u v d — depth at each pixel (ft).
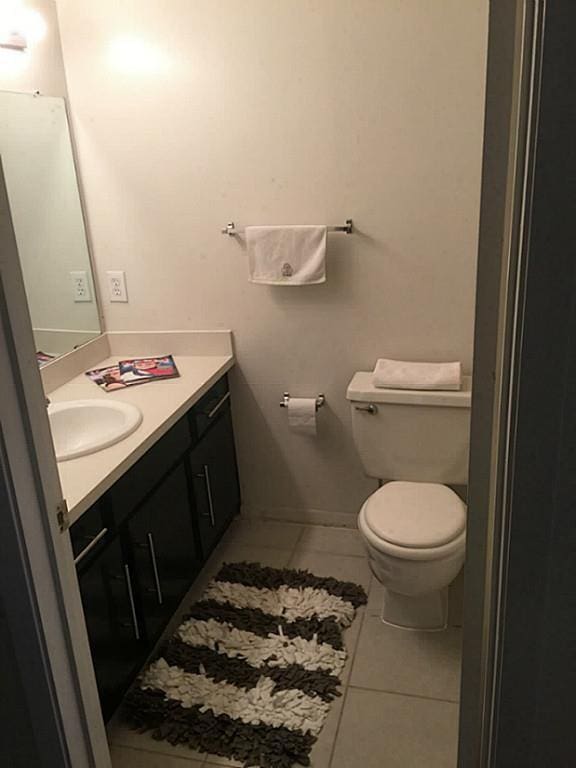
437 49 6.70
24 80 6.95
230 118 7.44
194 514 7.51
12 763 4.30
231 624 7.09
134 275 8.36
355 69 6.96
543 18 2.17
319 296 7.96
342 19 6.81
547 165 2.31
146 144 7.75
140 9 7.24
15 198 6.82
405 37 6.73
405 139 7.09
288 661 6.55
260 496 9.23
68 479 5.25
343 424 8.55
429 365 7.61
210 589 7.72
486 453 3.02
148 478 6.27
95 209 8.14
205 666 6.52
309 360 8.31
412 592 6.52
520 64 2.39
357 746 5.65
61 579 3.91
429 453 7.46
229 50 7.18
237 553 8.50
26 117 6.99
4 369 3.39
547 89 2.23
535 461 2.67
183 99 7.47
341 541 8.71
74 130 7.86
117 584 5.75
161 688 6.28
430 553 6.28
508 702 3.10
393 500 7.04
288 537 8.86
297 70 7.10
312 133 7.30
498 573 2.98
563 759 3.14
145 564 6.28
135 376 7.74
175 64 7.36
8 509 3.50
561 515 2.72
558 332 2.49
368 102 7.04
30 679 3.92
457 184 7.13
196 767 5.54
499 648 3.04
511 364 2.64
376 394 7.34
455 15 6.55
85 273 8.21
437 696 6.14
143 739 5.84
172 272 8.25
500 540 2.91
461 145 6.98
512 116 2.52
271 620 7.13
